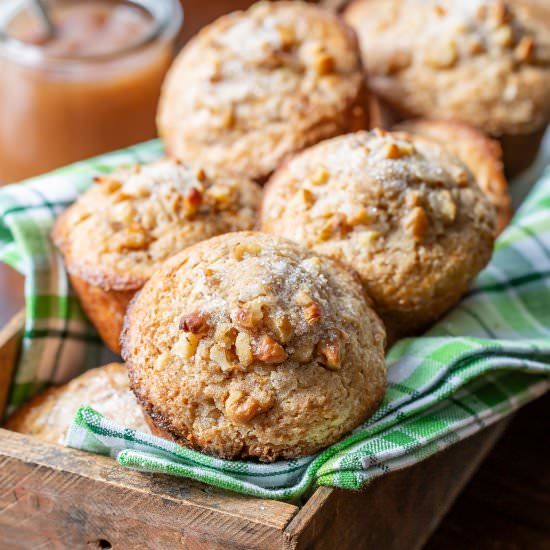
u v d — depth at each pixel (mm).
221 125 496
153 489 394
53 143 588
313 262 416
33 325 465
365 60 558
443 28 547
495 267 492
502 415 438
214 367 396
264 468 395
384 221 441
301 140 491
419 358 434
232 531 386
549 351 449
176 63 536
